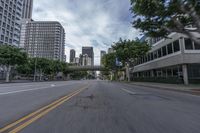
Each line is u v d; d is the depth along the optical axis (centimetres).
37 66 6244
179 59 2570
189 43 2531
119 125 468
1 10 8175
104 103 835
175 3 1293
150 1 1277
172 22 1449
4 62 3947
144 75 4819
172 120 525
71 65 11281
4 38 8425
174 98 1070
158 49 3459
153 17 1450
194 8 1285
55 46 10444
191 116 579
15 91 1396
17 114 585
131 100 952
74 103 825
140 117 561
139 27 1549
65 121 502
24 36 11119
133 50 3678
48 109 675
